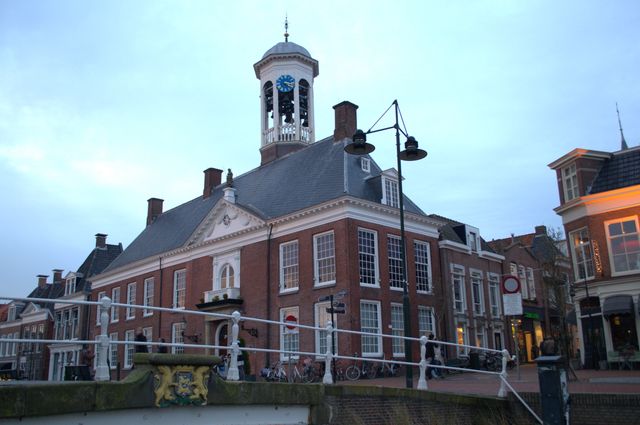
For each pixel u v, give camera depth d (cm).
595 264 2597
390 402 1070
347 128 3331
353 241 2791
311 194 3091
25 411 626
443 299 3228
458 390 1434
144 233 4975
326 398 982
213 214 3578
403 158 1608
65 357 3812
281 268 3062
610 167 2697
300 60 4050
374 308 2809
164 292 3997
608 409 1116
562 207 2784
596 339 2591
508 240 5006
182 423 786
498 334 3712
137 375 742
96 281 4959
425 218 3200
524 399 1241
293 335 2898
